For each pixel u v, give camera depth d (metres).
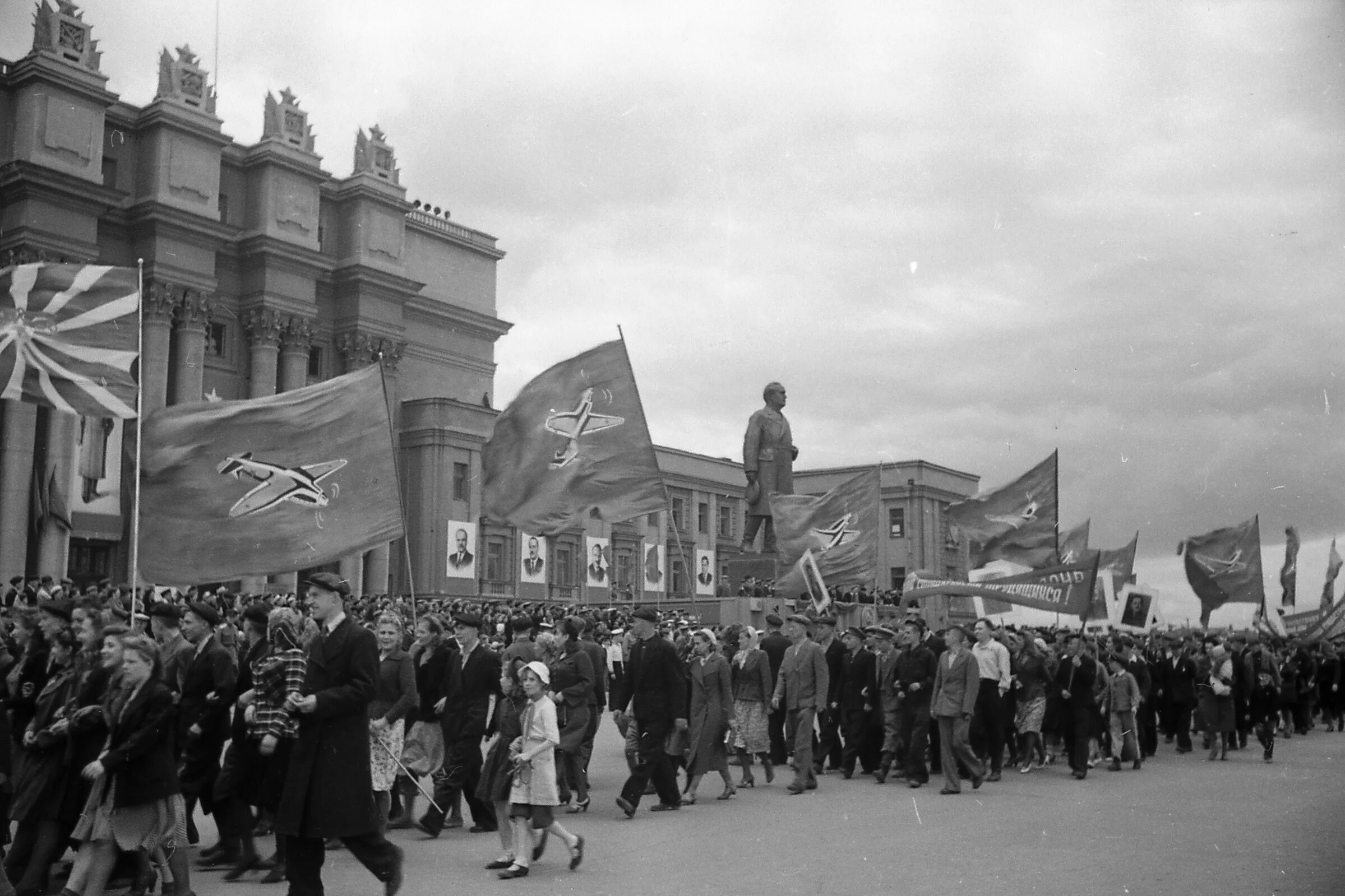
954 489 72.00
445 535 59.12
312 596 7.70
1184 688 22.09
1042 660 17.73
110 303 12.30
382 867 7.73
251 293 54.72
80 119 46.25
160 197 49.47
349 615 7.86
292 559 12.83
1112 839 10.98
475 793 11.46
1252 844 10.70
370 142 60.97
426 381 66.12
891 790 15.18
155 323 49.34
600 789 15.45
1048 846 10.64
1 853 7.99
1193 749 22.84
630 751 13.59
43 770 8.50
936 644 17.88
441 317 66.88
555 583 63.34
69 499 44.44
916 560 68.94
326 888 8.90
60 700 8.87
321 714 7.39
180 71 51.03
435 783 11.54
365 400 13.44
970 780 16.48
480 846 10.75
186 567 12.47
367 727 7.71
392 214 61.44
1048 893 8.55
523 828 9.38
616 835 11.39
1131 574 33.16
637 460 18.05
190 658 10.08
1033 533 24.98
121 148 49.66
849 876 9.24
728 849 10.51
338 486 13.16
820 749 17.53
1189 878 9.05
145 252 49.53
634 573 68.44
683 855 10.27
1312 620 32.22
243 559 12.66
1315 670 28.58
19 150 45.16
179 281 49.97
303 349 56.16
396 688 10.80
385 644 10.82
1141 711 20.92
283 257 54.78
